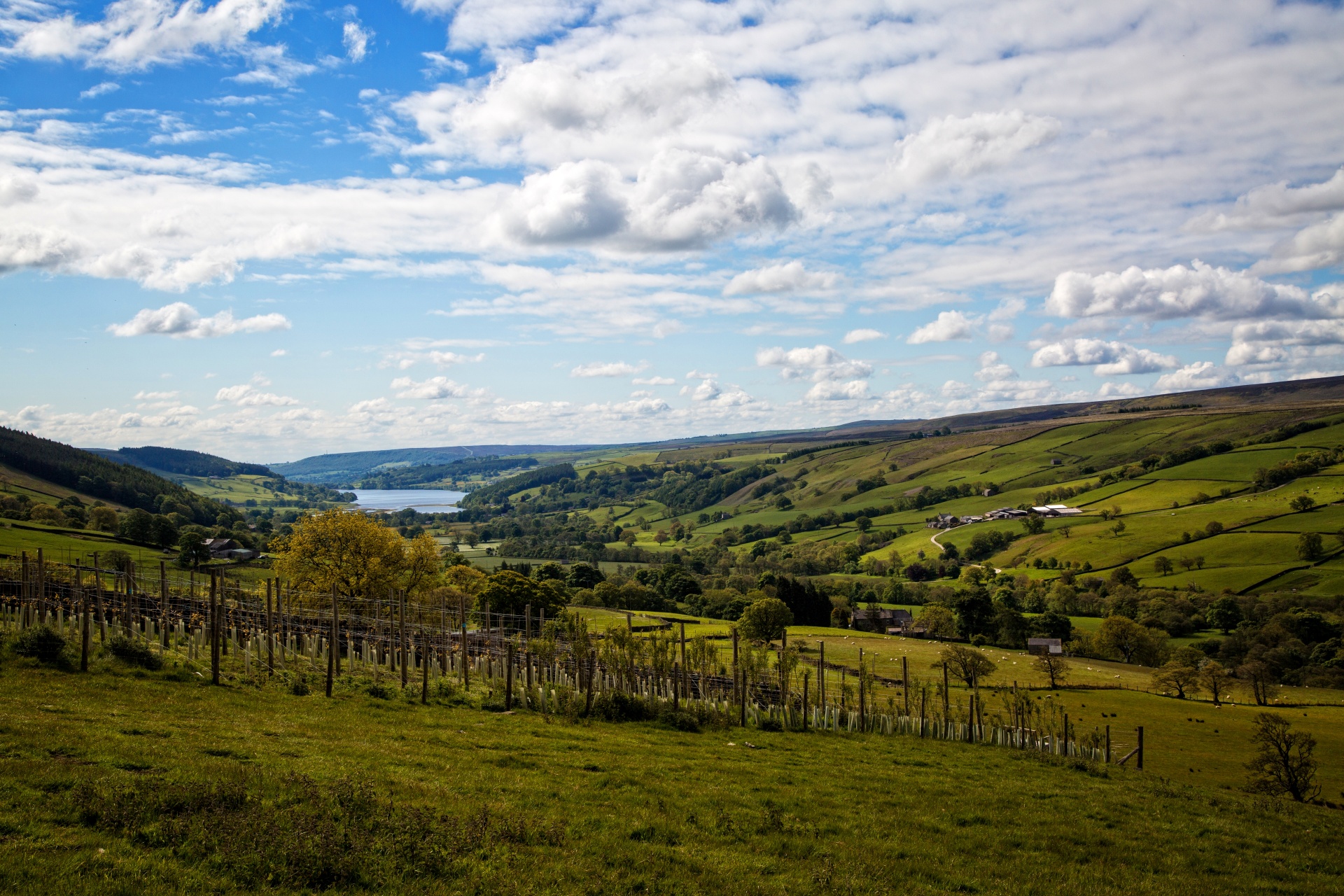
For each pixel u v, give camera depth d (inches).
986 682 3112.7
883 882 684.7
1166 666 3260.3
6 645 1194.0
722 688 1900.8
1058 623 4557.1
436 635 1925.4
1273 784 1646.2
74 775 612.1
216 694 1142.3
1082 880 773.3
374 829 597.3
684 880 615.5
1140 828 1022.4
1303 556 5285.4
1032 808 1063.6
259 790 643.5
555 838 659.4
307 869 506.6
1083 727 2342.5
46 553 3538.4
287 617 1820.9
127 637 1327.5
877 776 1178.6
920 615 5068.9
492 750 1002.7
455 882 533.0
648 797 851.4
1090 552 6225.4
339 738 956.0
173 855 509.4
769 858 706.2
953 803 1043.9
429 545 3051.2
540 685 1699.1
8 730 732.0
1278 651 3897.6
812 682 2461.9
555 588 4190.5
